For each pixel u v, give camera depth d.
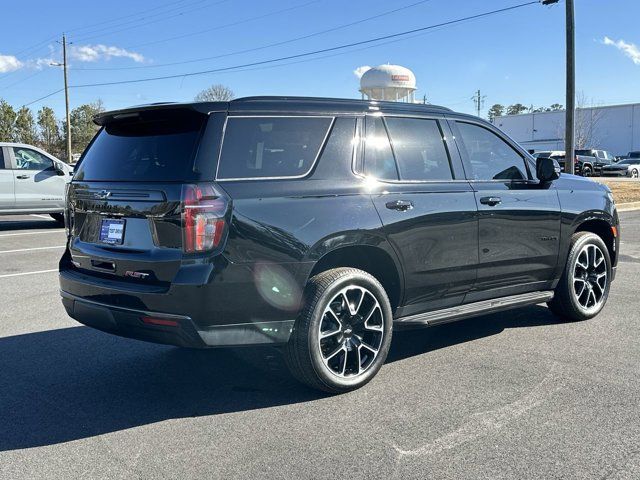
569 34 19.70
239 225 3.72
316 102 4.32
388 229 4.31
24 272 8.88
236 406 4.05
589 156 40.09
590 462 3.22
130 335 3.92
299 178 4.05
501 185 5.20
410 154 4.68
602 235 6.38
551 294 5.58
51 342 5.48
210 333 3.70
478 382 4.39
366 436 3.56
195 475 3.15
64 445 3.51
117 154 4.23
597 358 4.88
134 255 3.85
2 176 13.77
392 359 4.96
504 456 3.30
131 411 3.99
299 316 4.01
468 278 4.91
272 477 3.12
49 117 66.81
